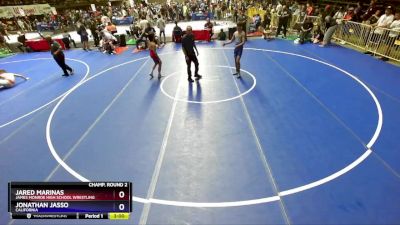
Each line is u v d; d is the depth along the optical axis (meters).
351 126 6.77
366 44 12.47
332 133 6.53
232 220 4.40
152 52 10.11
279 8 17.78
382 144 6.03
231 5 27.00
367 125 6.77
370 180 5.05
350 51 12.73
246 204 4.69
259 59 12.40
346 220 4.28
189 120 7.53
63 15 29.50
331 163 5.53
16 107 9.18
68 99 9.45
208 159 5.88
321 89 8.92
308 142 6.25
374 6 13.64
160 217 4.52
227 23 23.80
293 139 6.39
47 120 8.08
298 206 4.58
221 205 4.70
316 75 10.09
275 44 14.89
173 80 10.54
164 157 6.03
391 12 11.42
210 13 27.16
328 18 13.36
